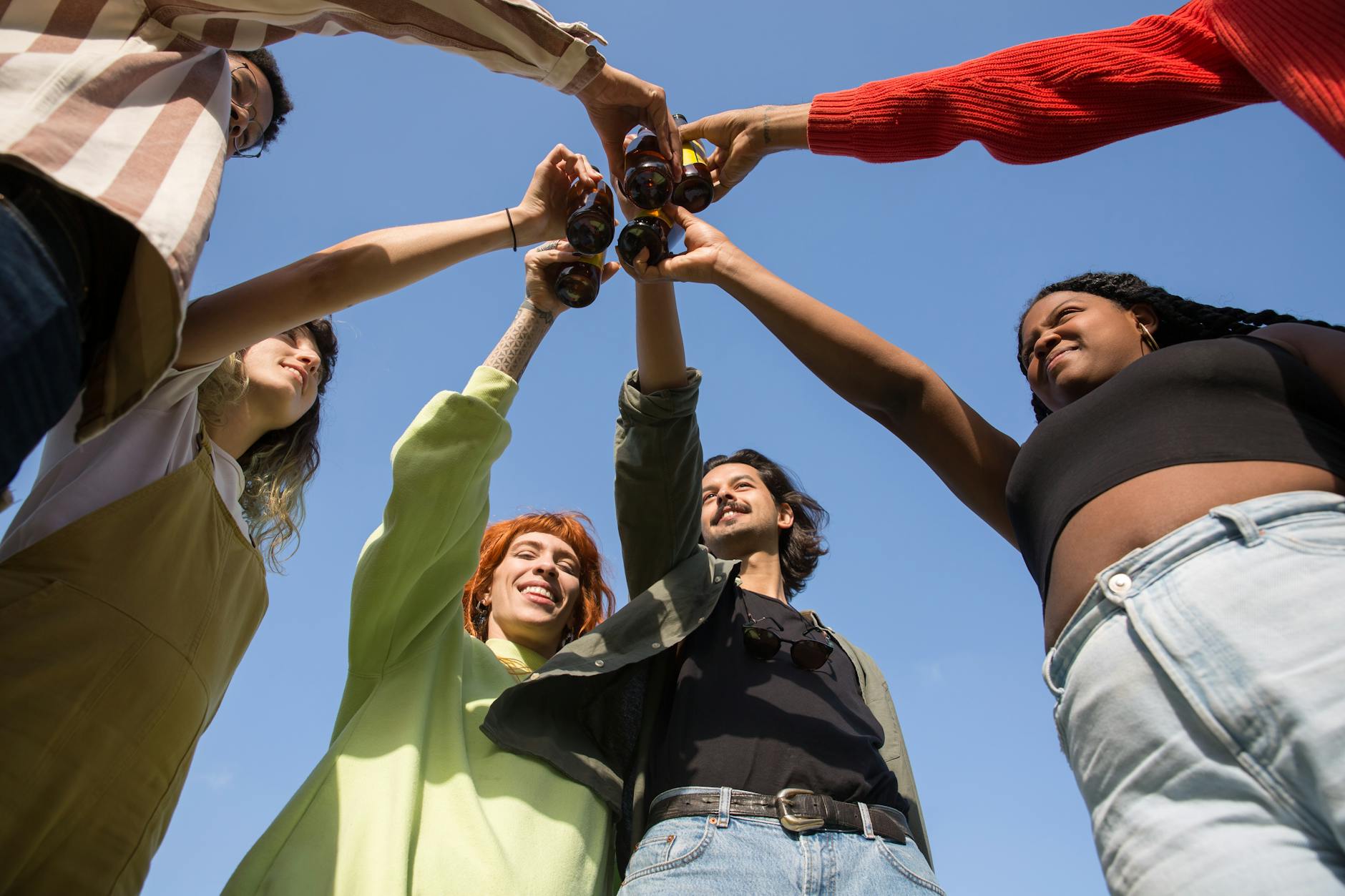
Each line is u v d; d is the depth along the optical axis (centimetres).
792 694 316
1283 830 153
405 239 270
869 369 263
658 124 315
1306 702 151
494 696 354
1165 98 268
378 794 296
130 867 222
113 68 199
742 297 282
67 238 179
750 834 276
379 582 338
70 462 237
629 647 337
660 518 367
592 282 332
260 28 235
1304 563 165
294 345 324
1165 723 168
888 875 276
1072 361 252
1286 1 210
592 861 301
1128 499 194
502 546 434
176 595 235
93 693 213
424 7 252
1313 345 215
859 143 301
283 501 331
